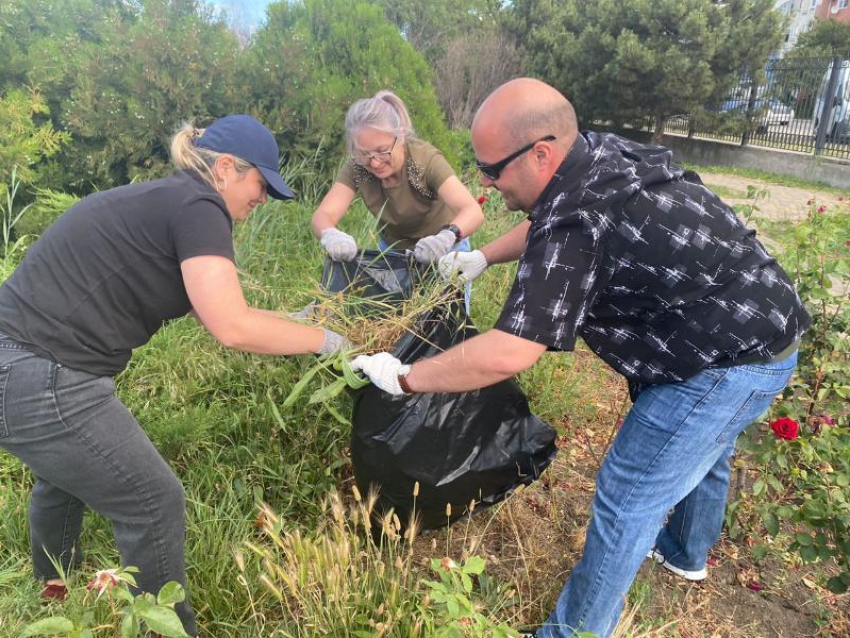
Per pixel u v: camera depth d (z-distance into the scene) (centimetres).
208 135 180
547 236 168
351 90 540
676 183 178
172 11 523
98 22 564
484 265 260
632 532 193
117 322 171
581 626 200
